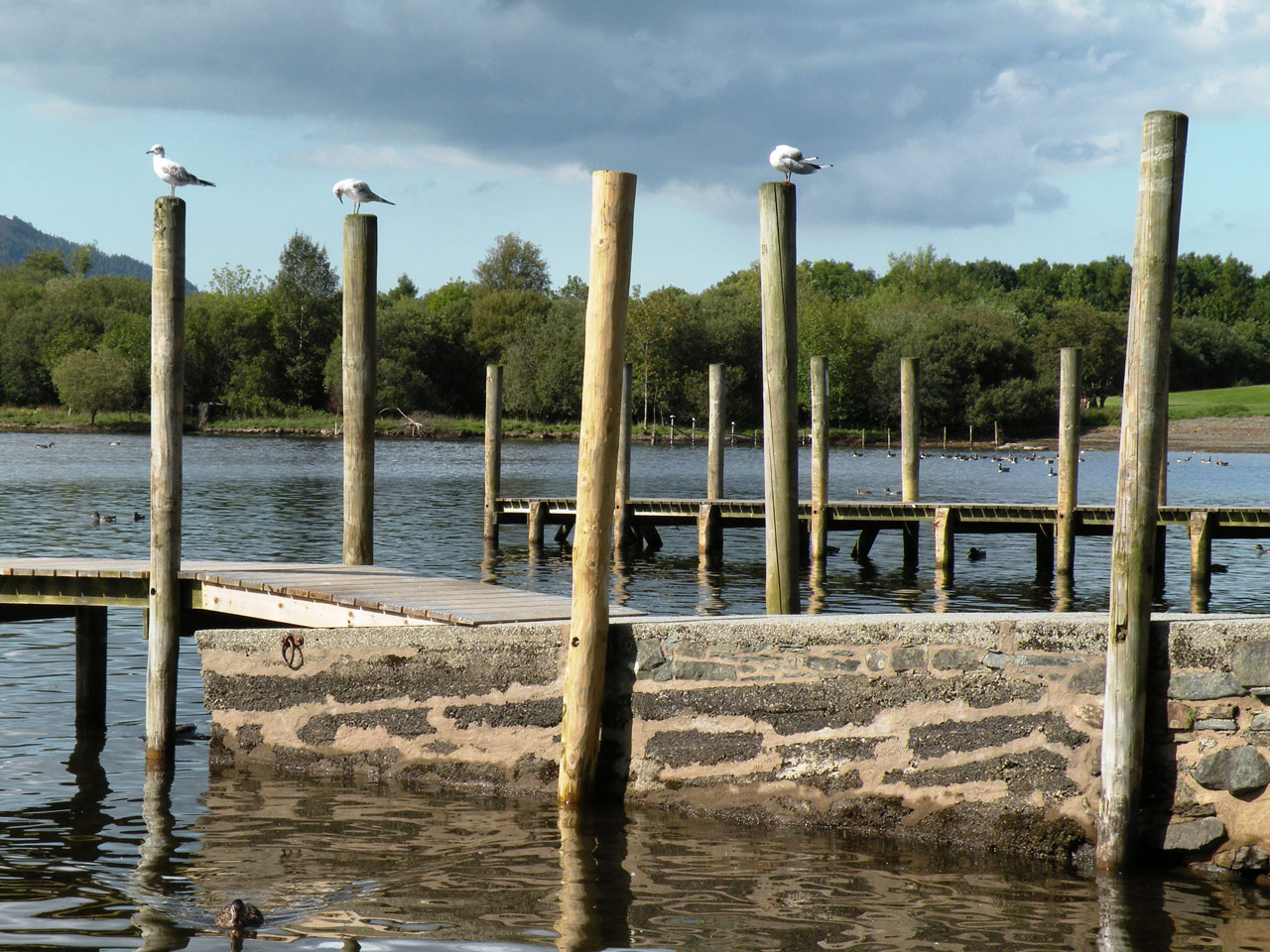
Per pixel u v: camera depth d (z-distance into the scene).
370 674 8.73
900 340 83.19
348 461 12.00
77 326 92.19
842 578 21.20
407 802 8.23
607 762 8.17
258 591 10.06
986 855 7.30
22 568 10.51
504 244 112.69
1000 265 150.25
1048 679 7.25
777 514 9.90
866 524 23.53
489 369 25.92
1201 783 6.96
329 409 89.81
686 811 7.98
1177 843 7.00
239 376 88.69
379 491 38.09
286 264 90.88
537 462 54.03
